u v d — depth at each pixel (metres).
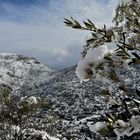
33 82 123.31
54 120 16.66
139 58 1.87
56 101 76.81
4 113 14.66
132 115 1.84
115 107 1.90
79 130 33.50
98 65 1.81
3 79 122.38
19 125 14.91
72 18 2.00
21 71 136.50
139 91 1.83
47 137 16.16
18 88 115.62
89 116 56.91
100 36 1.97
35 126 15.78
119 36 1.98
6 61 146.50
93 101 68.69
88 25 1.98
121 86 1.85
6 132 14.48
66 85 90.38
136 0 2.04
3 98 14.59
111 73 1.81
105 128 1.86
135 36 2.00
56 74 124.69
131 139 1.80
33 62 152.12
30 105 14.73
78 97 75.31
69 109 65.00
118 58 1.85
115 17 2.04
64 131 21.23
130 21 2.00
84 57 1.87
